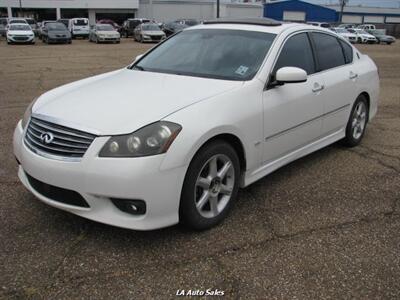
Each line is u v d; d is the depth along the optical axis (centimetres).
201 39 467
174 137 314
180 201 330
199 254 326
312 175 485
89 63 1712
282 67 422
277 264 317
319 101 471
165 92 365
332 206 410
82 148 312
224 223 371
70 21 4262
